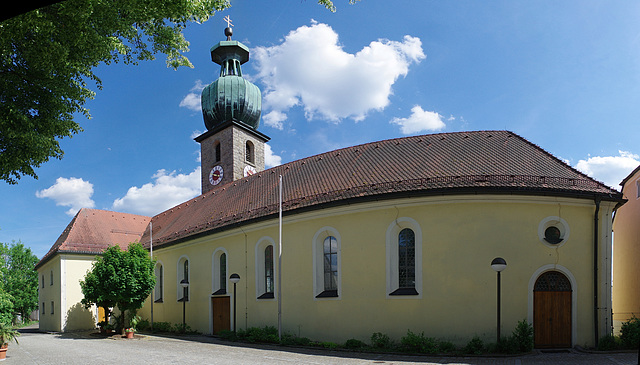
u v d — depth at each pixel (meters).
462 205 17.31
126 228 39.81
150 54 14.40
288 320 20.80
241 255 23.91
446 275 17.08
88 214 38.59
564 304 16.89
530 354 15.32
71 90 13.16
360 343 17.44
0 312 17.12
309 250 20.45
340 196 19.70
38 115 13.12
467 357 14.96
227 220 25.33
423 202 17.73
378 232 18.53
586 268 17.12
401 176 19.25
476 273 16.81
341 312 18.98
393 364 13.70
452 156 19.88
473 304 16.66
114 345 20.80
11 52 10.84
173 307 29.19
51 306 35.81
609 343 16.20
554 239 17.27
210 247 26.27
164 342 21.72
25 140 12.02
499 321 15.75
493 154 19.45
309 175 24.72
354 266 18.91
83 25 10.84
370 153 23.47
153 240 32.81
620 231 25.44
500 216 17.05
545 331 16.62
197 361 14.78
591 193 17.12
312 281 20.11
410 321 17.36
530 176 17.39
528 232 17.00
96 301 25.83
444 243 17.30
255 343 19.84
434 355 15.34
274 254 22.06
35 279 62.97
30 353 18.25
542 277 16.98
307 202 20.84
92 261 34.91
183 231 29.31
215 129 40.84
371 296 18.30
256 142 42.38
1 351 16.41
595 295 16.97
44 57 10.69
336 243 19.86
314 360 14.59
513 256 16.83
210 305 25.64
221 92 40.50
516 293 16.62
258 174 31.22
